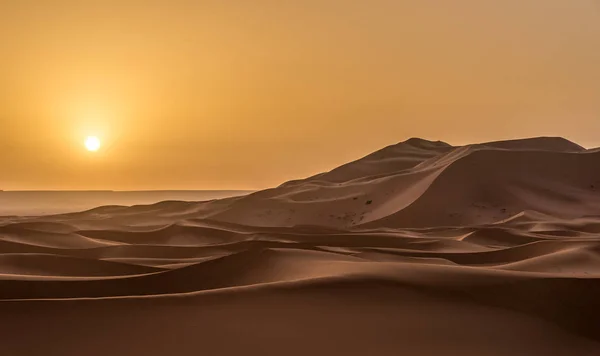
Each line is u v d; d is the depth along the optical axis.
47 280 16.17
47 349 8.65
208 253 31.19
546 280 12.45
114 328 9.44
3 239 34.19
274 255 18.27
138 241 44.50
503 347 9.71
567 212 51.22
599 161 62.38
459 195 55.03
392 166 93.88
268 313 10.27
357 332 9.66
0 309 9.95
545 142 81.12
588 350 10.22
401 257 23.20
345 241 35.28
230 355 8.61
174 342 9.00
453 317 10.66
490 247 31.56
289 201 67.31
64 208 127.94
